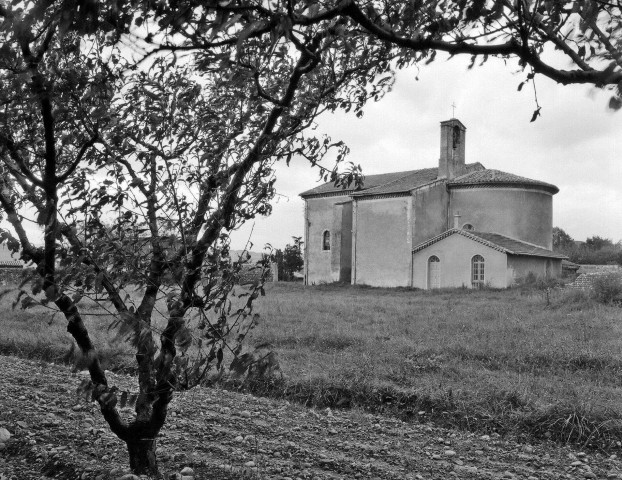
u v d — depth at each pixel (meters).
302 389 8.47
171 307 3.82
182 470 5.07
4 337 12.17
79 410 7.12
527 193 35.19
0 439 5.88
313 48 3.22
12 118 4.14
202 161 3.93
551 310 17.50
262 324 13.98
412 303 22.06
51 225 3.71
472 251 31.64
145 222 3.93
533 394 7.76
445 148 36.81
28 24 1.80
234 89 4.01
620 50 2.05
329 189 40.34
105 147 3.91
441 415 7.51
